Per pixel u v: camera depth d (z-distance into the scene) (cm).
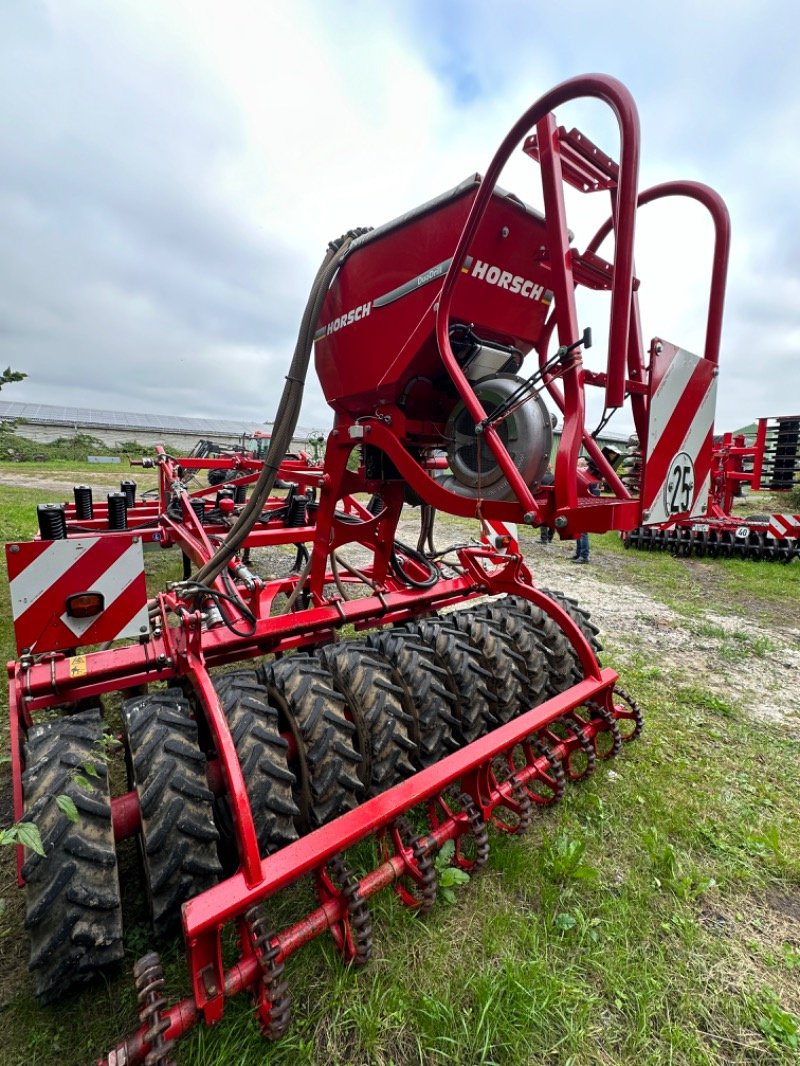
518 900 191
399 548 367
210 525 475
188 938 123
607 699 268
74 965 137
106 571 196
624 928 180
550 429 243
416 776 180
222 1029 142
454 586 320
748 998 159
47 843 140
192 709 211
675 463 225
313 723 191
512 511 227
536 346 288
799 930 186
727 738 314
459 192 227
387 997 152
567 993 156
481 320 253
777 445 969
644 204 259
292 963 163
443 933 176
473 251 232
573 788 254
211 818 159
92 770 156
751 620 566
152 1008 119
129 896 184
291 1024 146
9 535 707
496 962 167
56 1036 143
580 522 200
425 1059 141
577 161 228
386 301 267
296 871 143
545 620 289
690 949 175
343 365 302
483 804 202
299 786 197
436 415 301
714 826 236
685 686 386
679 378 218
